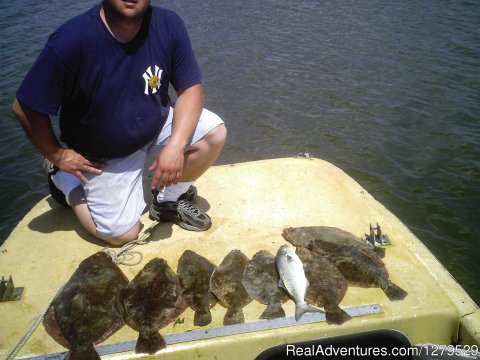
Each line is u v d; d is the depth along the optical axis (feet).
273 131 25.20
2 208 20.12
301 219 11.41
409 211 18.97
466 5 44.57
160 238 10.96
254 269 9.62
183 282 9.32
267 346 8.21
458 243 17.24
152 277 9.36
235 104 28.04
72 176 11.10
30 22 42.34
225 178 13.23
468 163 21.83
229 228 11.19
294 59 33.96
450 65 31.96
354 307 8.63
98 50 8.99
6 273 10.02
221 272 9.57
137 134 10.32
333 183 12.85
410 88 29.12
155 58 9.74
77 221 11.75
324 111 26.94
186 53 10.28
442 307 8.59
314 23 41.52
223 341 8.09
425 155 22.59
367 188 20.47
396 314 8.46
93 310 8.71
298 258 9.37
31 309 9.05
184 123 10.33
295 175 13.26
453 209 18.95
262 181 13.01
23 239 11.08
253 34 39.22
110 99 9.54
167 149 10.06
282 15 44.11
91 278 9.41
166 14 9.94
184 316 8.70
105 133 10.00
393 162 22.18
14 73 31.48
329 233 10.55
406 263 9.80
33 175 22.24
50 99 9.08
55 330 8.49
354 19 42.11
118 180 10.58
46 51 8.75
